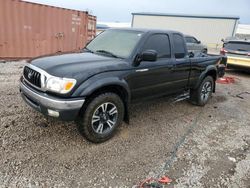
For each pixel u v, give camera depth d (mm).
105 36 4457
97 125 3416
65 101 2926
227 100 6504
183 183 2748
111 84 3305
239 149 3668
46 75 3033
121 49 3887
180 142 3738
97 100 3248
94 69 3189
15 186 2451
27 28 9656
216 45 34250
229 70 12016
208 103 6066
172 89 4707
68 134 3621
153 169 2973
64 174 2723
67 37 11336
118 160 3100
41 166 2814
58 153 3113
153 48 4066
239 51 10266
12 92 5320
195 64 5059
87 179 2682
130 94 3738
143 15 38406
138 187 2621
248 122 4879
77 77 2990
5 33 9031
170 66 4355
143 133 3938
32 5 9555
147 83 3988
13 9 9023
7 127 3617
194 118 4871
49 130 3674
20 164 2803
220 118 5008
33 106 3252
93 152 3227
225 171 3051
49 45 10656
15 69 7863
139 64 3760
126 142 3586
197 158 3305
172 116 4859
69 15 11133
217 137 4043
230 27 32906
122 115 3701
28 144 3236
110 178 2734
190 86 5203
